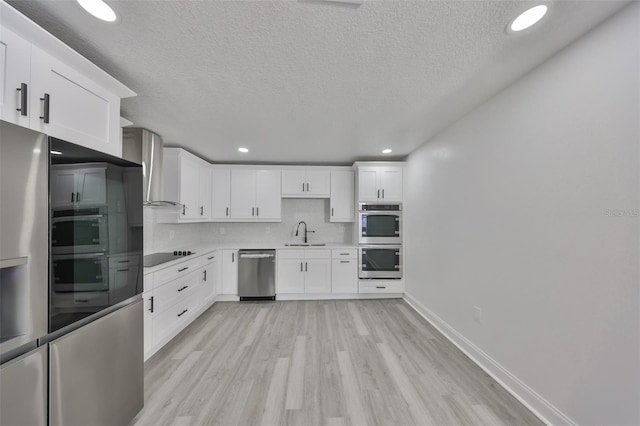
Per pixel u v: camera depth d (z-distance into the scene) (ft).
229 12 3.72
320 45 4.49
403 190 13.07
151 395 5.90
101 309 4.26
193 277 10.12
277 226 14.99
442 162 9.14
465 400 5.73
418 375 6.64
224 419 5.21
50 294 3.43
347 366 7.06
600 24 4.09
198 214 12.11
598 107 4.16
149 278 7.33
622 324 3.86
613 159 3.97
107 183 4.42
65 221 3.65
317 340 8.59
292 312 11.21
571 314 4.63
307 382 6.37
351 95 6.38
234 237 14.87
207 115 7.53
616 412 3.94
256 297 12.95
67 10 3.66
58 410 3.55
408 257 12.60
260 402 5.68
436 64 5.12
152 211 10.51
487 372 6.73
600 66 4.11
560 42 4.52
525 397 5.59
